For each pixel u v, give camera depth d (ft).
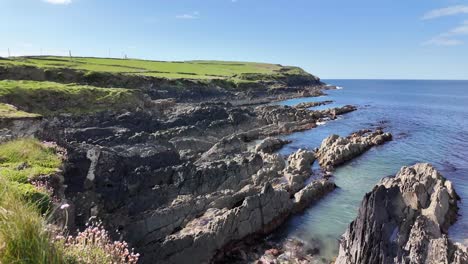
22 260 19.67
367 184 116.98
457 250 57.00
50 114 151.84
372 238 58.54
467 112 322.75
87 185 78.23
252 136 192.54
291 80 574.15
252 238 79.20
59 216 42.73
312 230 84.69
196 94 309.22
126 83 261.65
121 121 159.33
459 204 91.45
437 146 173.06
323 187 106.52
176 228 77.05
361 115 290.56
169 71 396.98
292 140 187.93
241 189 97.60
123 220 70.18
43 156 67.87
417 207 74.38
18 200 22.85
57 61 329.93
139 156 104.88
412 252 56.95
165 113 198.29
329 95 520.01
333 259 72.33
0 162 60.95
